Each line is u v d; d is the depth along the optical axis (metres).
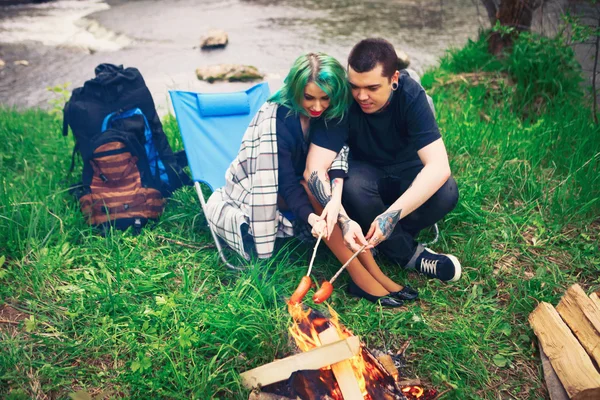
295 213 2.98
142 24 9.61
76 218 3.63
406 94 2.93
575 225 3.69
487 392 2.59
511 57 5.34
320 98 2.79
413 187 2.88
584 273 3.32
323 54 2.79
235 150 3.68
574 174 3.93
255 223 3.05
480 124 4.75
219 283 3.16
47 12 10.59
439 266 3.18
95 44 8.72
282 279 3.18
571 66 5.20
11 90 7.00
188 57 7.92
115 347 2.74
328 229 2.81
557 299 3.06
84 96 3.82
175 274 3.27
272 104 3.01
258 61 7.67
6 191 3.82
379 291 3.04
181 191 3.98
